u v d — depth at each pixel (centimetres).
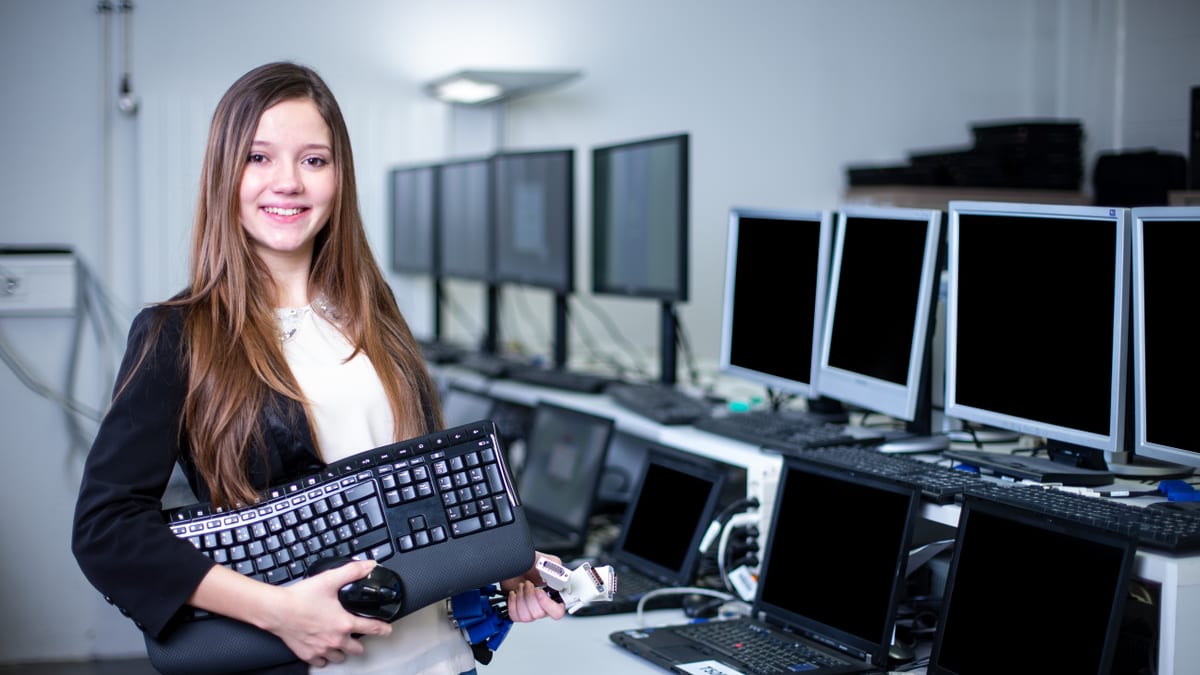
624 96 454
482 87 387
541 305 453
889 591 175
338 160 129
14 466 344
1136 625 165
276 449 122
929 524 202
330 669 121
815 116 482
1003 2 503
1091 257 173
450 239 400
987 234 192
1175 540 139
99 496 112
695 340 473
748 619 202
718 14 464
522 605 136
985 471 192
